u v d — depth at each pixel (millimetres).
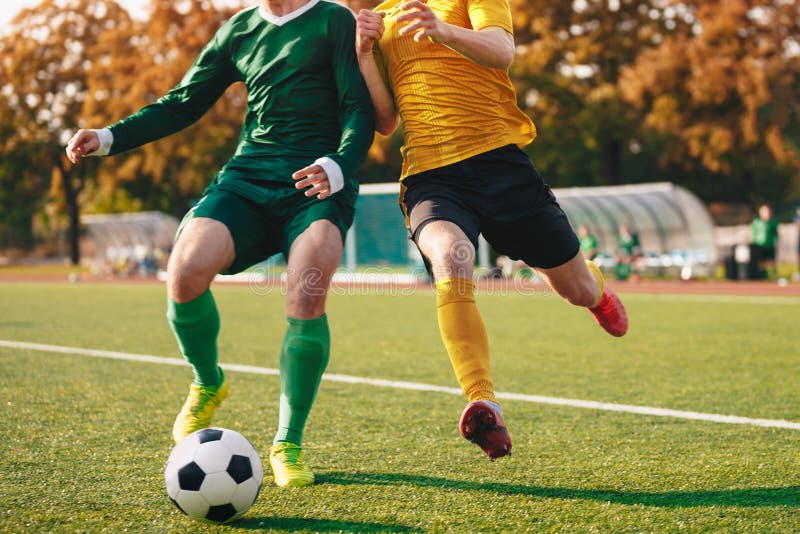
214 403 4395
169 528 3176
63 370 7609
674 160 40969
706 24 35156
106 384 6773
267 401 5973
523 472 3975
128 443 4625
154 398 6113
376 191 28141
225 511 3184
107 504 3479
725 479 3826
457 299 3650
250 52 4250
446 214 3812
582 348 9117
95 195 59562
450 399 6051
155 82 39812
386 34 4137
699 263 26672
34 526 3188
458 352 3609
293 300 3896
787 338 9953
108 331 11422
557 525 3176
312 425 5113
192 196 47000
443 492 3629
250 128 4289
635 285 24047
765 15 35406
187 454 3230
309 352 3867
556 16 39094
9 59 49844
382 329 11531
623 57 38406
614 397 6098
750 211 40156
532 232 4035
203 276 3932
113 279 34750
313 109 4141
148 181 49656
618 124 38312
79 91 50562
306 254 3867
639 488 3684
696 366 7676
